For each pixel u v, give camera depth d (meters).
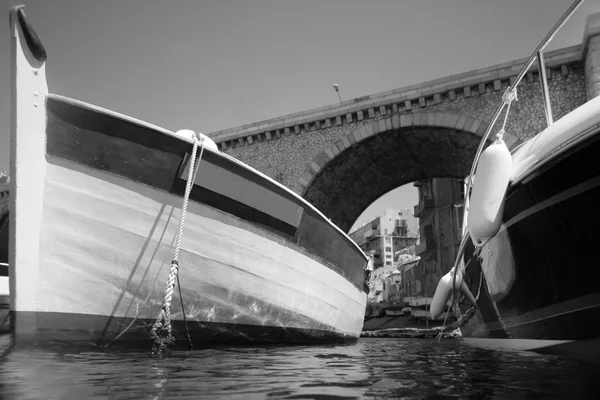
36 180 4.07
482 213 4.37
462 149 21.28
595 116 3.67
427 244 37.12
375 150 22.69
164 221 4.56
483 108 19.47
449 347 6.43
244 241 5.07
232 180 4.91
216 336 5.14
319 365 3.46
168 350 3.98
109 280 4.39
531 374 2.91
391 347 6.56
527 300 5.07
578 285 4.22
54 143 4.14
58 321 4.17
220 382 2.41
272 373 2.88
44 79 4.12
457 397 2.06
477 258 6.41
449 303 7.43
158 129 4.41
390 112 21.17
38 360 3.21
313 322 6.13
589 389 2.29
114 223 4.36
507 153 4.55
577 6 4.62
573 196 3.94
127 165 4.37
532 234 4.53
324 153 22.09
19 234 3.98
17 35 3.95
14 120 3.98
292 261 5.62
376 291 59.00
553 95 18.17
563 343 4.65
